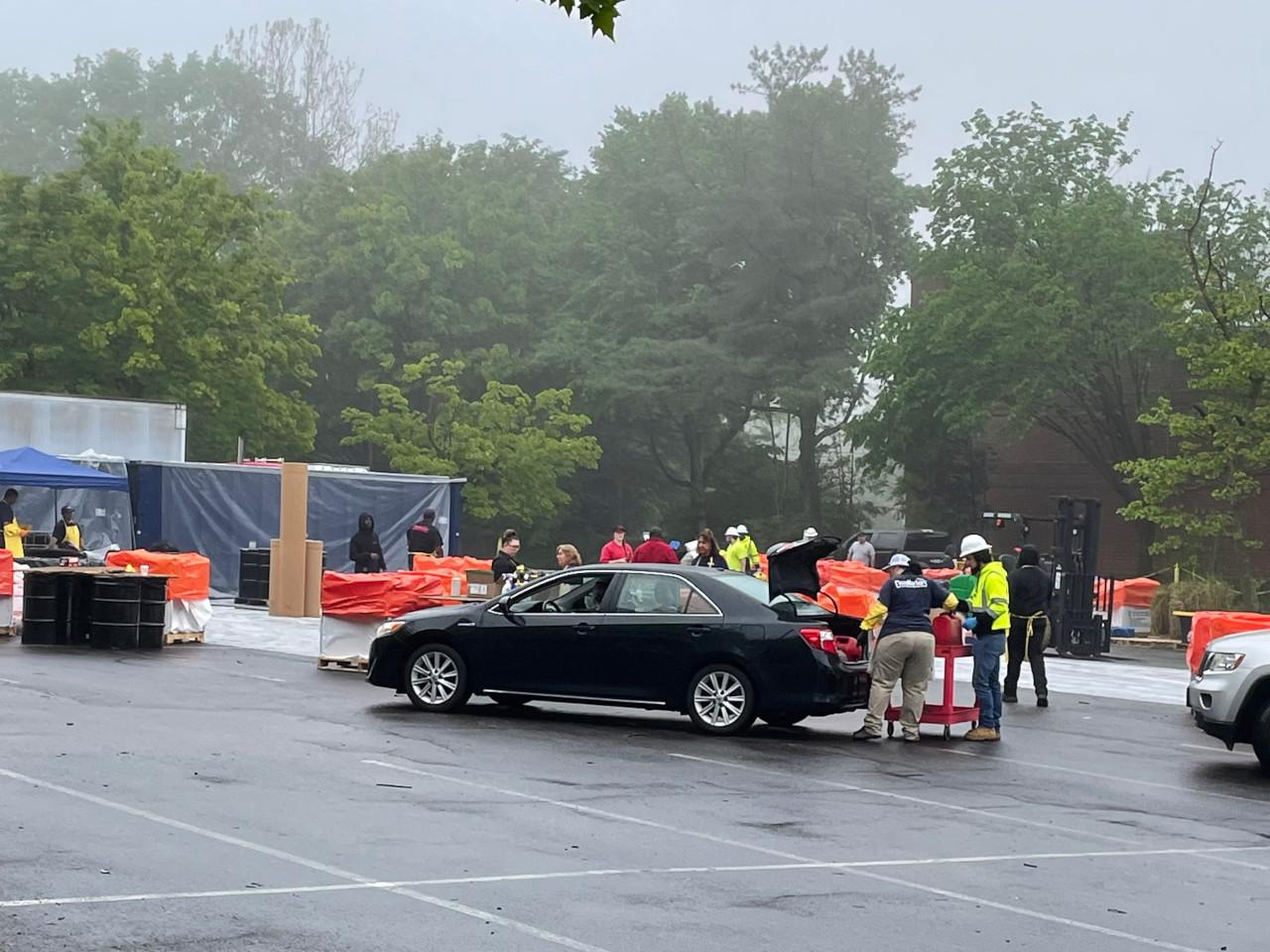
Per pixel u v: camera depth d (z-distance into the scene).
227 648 24.25
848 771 14.41
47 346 57.03
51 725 14.34
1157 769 15.68
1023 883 9.85
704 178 79.81
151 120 130.88
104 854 9.12
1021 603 21.14
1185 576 43.25
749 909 8.64
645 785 12.88
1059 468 65.50
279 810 10.81
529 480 65.81
